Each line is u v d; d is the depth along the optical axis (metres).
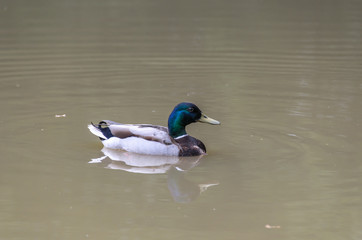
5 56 21.64
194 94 17.44
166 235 9.18
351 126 14.33
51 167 11.98
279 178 11.34
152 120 15.13
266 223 9.55
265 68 20.23
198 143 12.98
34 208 10.10
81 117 15.29
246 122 14.84
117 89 17.92
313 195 10.55
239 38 24.66
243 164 12.15
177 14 29.88
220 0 33.84
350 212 9.89
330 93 17.27
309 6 31.70
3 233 9.23
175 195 10.73
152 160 12.66
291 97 16.97
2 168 11.84
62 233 9.24
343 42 23.62
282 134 13.90
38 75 19.34
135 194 10.76
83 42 23.94
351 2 32.47
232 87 18.12
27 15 29.20
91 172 11.81
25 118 15.11
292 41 23.98
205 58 21.59
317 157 12.39
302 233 9.20
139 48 23.06
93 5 32.25
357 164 11.94
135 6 32.12
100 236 9.16
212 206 10.20
